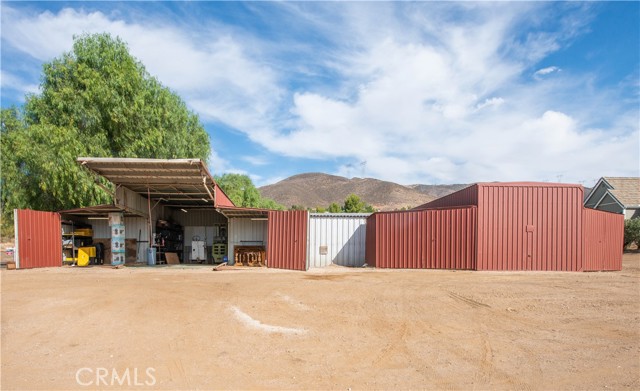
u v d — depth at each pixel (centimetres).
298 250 1886
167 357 585
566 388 479
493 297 1019
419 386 485
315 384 492
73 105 2277
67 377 512
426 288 1170
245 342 656
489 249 1669
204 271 1800
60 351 611
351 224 2227
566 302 955
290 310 880
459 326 754
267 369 540
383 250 1841
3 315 827
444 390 474
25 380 502
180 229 2842
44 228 1989
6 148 2297
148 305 923
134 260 2292
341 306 922
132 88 2452
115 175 1873
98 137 2331
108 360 573
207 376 516
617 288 1154
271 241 1972
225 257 2561
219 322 775
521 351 611
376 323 775
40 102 2303
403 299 1001
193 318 806
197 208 2761
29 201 2366
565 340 666
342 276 1526
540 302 957
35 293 1072
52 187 2175
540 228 1675
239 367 547
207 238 2864
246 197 4131
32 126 2127
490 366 550
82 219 2294
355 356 593
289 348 628
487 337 684
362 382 498
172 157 2748
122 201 2053
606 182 3359
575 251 1664
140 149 2495
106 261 2273
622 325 755
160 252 2403
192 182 1986
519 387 482
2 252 3322
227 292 1106
